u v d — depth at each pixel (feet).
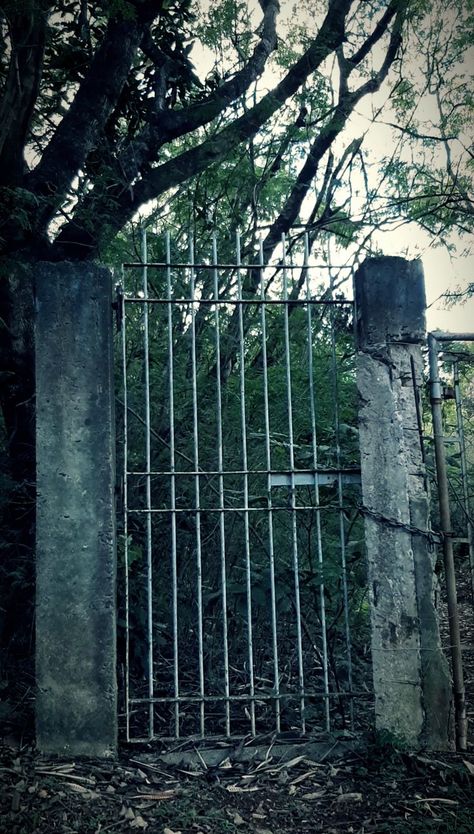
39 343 12.79
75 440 12.65
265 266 13.42
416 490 13.25
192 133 27.61
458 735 12.87
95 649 12.36
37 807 10.52
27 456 18.06
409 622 12.92
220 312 21.03
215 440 18.78
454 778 11.80
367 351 13.39
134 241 21.90
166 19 23.25
